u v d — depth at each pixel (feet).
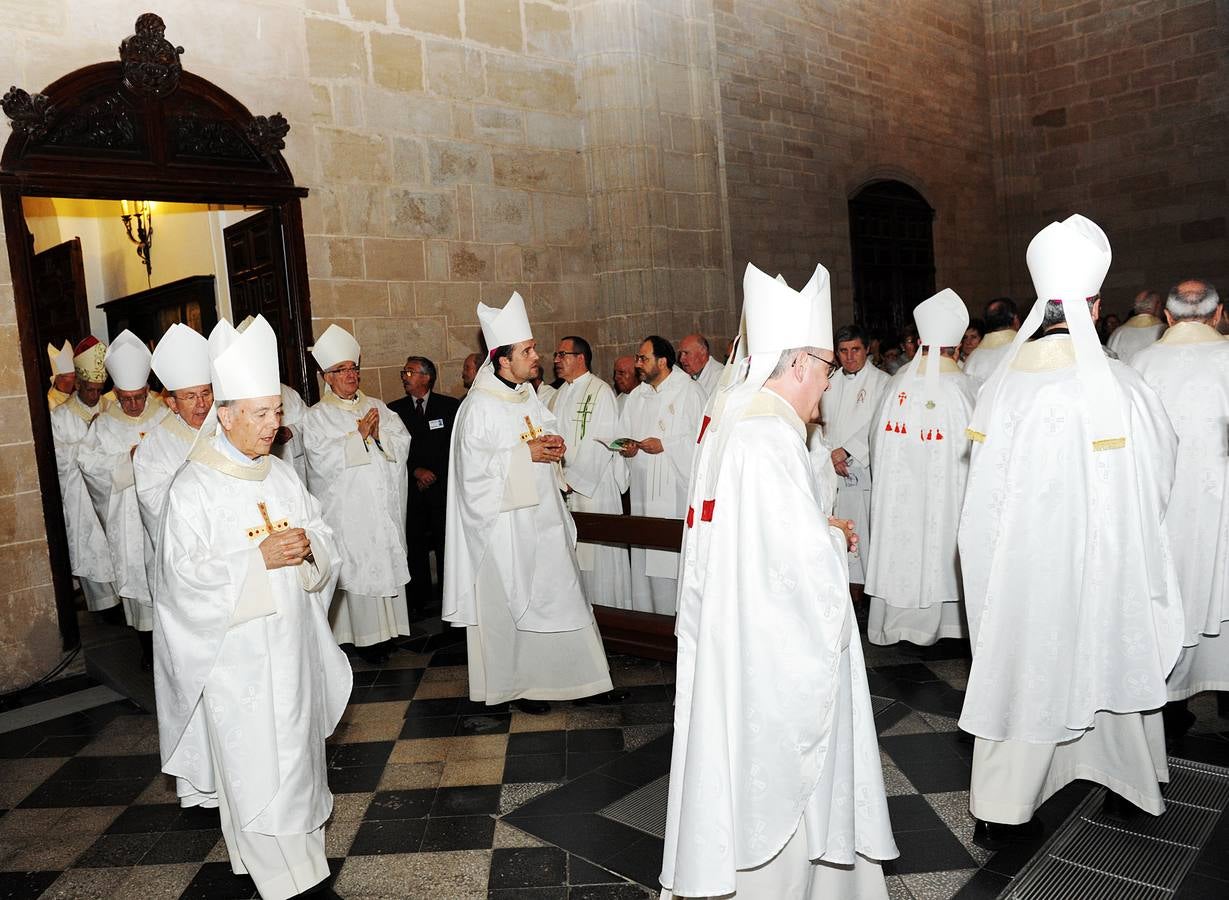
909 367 16.30
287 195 21.77
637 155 28.14
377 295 23.44
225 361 9.25
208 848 11.47
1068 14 44.60
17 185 17.66
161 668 9.77
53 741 15.33
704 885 7.30
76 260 30.27
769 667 7.32
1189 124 41.96
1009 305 18.42
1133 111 43.32
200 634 9.22
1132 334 21.25
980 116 45.75
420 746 13.83
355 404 18.99
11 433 17.81
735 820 7.41
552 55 27.40
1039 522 9.43
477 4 25.55
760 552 7.32
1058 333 9.62
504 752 13.39
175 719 9.63
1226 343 11.82
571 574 14.69
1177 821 10.10
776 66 34.19
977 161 45.52
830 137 36.68
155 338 32.42
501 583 14.53
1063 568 9.38
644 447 18.33
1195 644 11.52
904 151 40.78
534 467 14.48
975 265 45.27
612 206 28.17
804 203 35.37
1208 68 41.27
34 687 18.02
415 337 24.16
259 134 21.21
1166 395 11.94
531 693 14.78
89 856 11.43
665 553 17.67
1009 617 9.58
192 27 20.31
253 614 9.26
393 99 23.76
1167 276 43.09
